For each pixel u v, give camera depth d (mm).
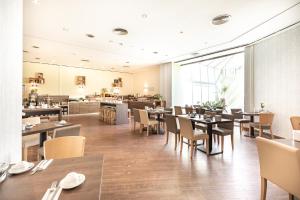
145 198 2387
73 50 7875
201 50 7746
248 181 2859
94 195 1137
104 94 13547
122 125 7816
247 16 4484
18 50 2146
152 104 9953
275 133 5832
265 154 1977
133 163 3578
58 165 1586
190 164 3535
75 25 5082
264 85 6266
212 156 3996
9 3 1974
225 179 2922
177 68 10789
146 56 9016
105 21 4812
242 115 6172
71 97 12305
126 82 14906
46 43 6812
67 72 12156
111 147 4645
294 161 1638
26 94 10836
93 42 6676
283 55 5535
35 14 4395
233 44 6840
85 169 1506
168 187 2668
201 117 4637
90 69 13078
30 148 4547
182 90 10969
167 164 3529
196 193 2510
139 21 4809
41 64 11258
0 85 1833
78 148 2162
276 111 5789
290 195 1864
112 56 9016
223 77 9820
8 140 1971
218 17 4539
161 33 5707
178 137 5285
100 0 3771
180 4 3922
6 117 1934
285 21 4773
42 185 1257
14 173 1408
